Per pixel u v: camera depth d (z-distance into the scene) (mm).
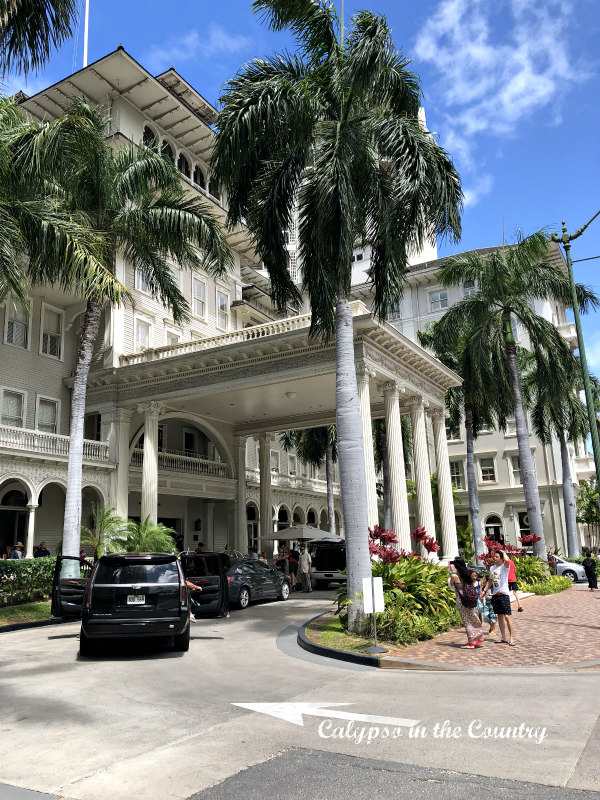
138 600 10758
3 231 15367
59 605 13641
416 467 28594
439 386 32031
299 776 4793
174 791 4574
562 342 28047
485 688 7871
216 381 26734
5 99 16859
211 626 15469
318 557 28547
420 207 14172
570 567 31609
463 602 11359
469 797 4281
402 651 10852
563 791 4348
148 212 20875
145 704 7344
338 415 14203
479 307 28516
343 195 13703
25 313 27328
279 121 14336
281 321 26047
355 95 14453
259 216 15211
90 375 28641
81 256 17031
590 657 9875
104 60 28250
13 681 8875
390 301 15289
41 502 27016
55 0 12219
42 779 4914
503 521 46125
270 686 8344
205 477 32188
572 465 45250
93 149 19719
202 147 34781
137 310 30266
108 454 27375
